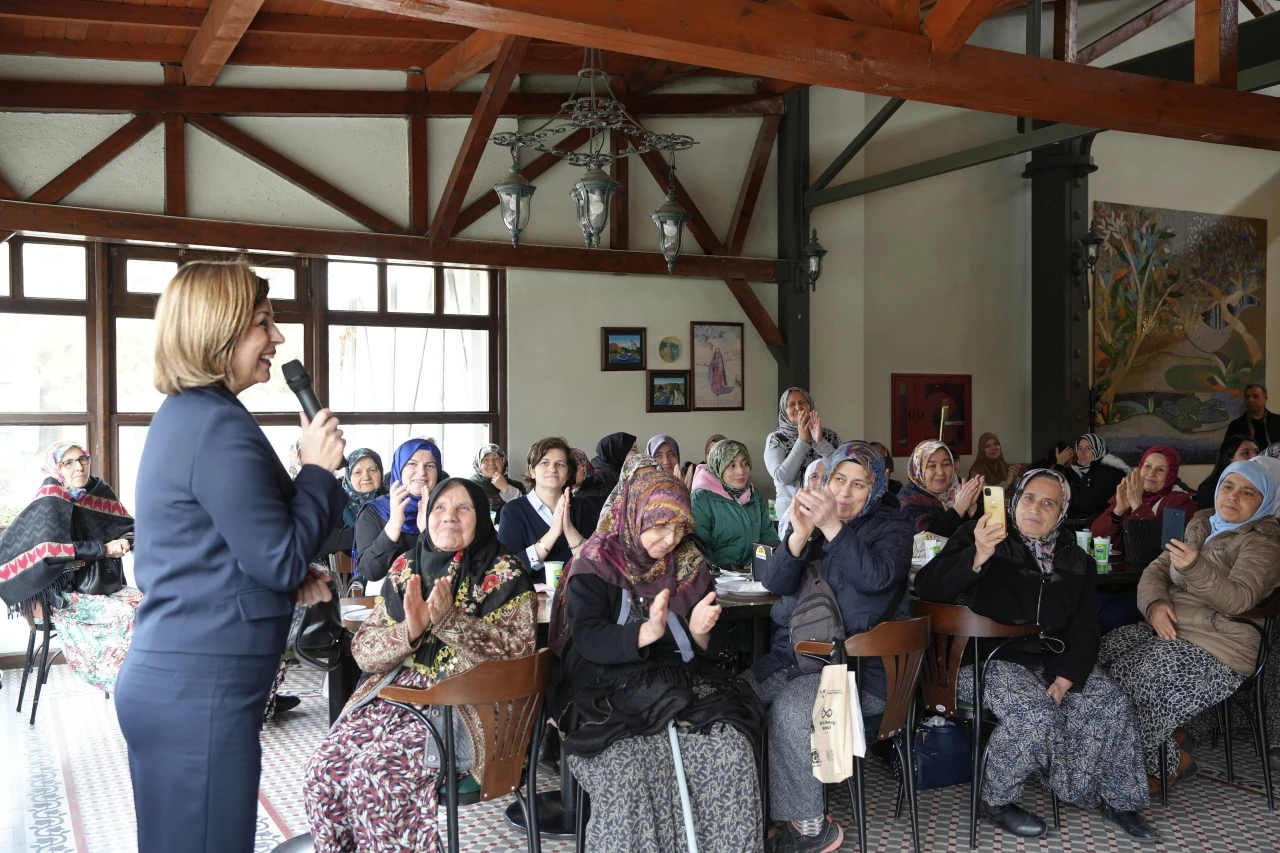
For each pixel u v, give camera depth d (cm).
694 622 297
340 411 745
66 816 382
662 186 845
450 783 280
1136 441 1042
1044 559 374
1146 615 411
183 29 608
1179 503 528
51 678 603
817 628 331
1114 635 428
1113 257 1029
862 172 917
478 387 791
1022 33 995
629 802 281
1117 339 1032
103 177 654
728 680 308
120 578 515
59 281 657
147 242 658
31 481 653
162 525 190
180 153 672
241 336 197
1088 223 959
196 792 188
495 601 310
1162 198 1058
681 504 304
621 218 824
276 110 694
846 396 911
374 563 405
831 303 905
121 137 655
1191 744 438
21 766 441
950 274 988
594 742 284
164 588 190
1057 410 948
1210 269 1085
